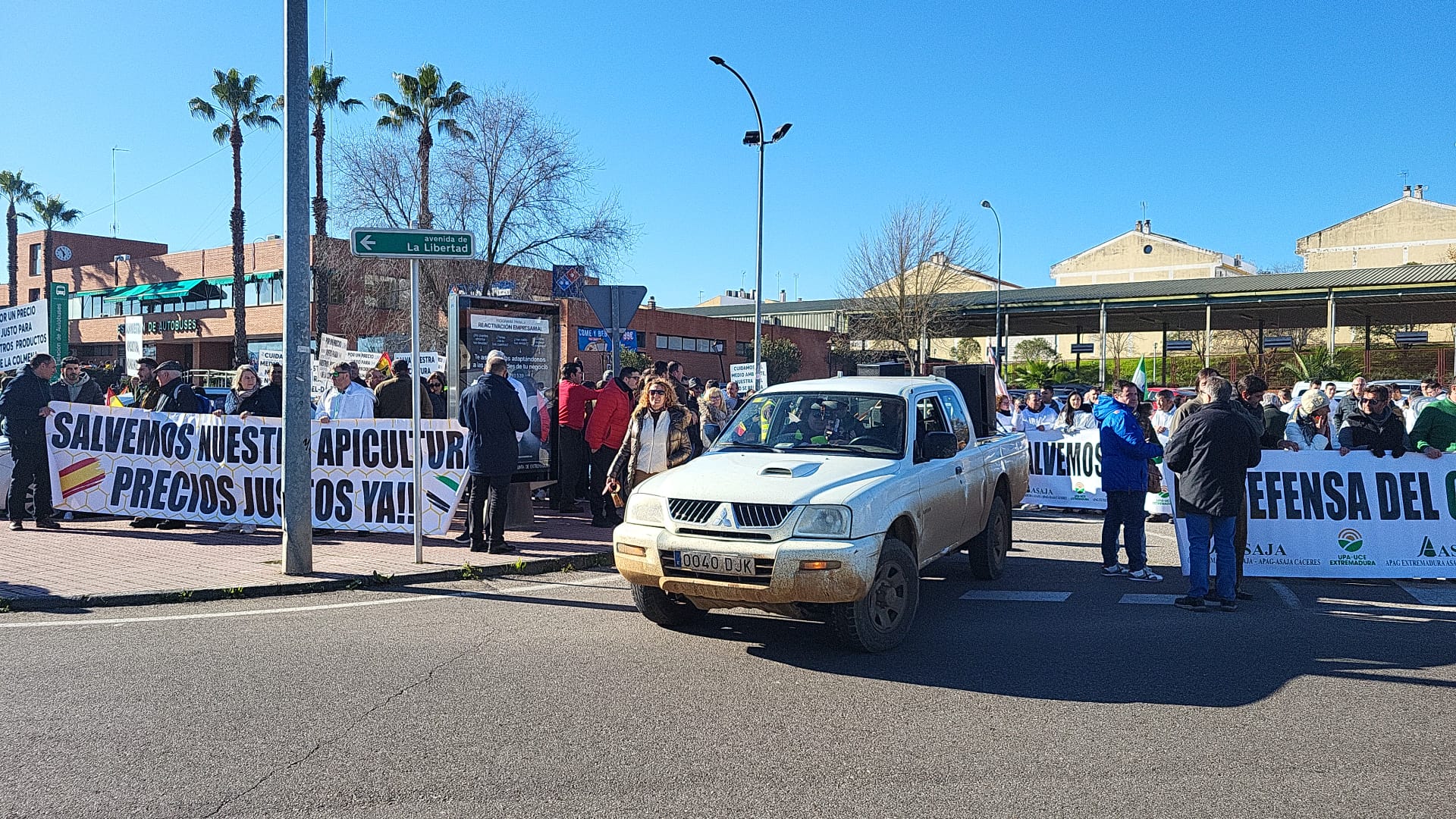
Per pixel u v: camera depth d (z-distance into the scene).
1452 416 9.69
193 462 10.98
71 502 11.10
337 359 16.91
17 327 13.56
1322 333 60.44
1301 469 9.08
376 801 3.86
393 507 10.41
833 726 4.78
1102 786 4.02
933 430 7.47
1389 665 5.86
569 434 12.40
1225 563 7.50
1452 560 8.81
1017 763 4.29
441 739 4.55
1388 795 3.94
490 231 33.62
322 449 10.55
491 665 5.82
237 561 8.86
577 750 4.43
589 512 12.52
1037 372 48.50
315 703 5.07
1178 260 73.44
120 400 13.30
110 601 7.38
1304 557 8.94
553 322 12.19
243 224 43.09
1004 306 47.84
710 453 7.14
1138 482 8.77
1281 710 5.01
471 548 9.63
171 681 5.42
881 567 6.14
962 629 6.83
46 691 5.22
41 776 4.08
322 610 7.29
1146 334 69.75
